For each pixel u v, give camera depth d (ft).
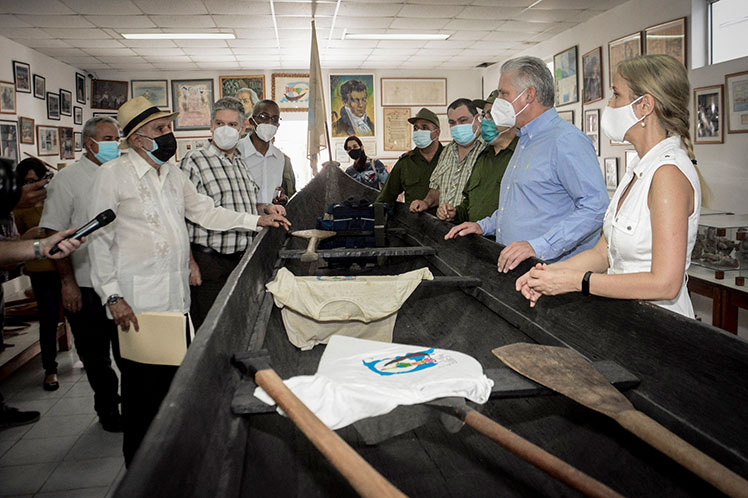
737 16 17.60
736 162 16.96
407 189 14.11
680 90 4.88
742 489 3.00
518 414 5.25
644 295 4.46
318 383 4.03
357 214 12.47
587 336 5.29
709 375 3.92
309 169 36.88
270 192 14.02
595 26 24.44
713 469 3.14
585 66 25.36
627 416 3.68
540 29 26.50
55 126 28.76
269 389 3.95
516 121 7.63
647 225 4.90
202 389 3.60
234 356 4.69
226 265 10.61
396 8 22.21
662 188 4.59
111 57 29.50
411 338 8.24
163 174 8.07
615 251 5.23
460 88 37.52
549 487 4.21
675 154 4.75
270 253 8.96
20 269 14.39
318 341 7.59
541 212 7.41
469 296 7.99
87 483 8.48
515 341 6.33
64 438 9.95
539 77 7.36
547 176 7.24
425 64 35.17
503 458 4.69
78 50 27.37
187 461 2.97
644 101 4.97
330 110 36.42
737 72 16.71
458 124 11.53
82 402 11.52
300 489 4.34
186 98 34.78
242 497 3.58
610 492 2.95
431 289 9.39
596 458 4.35
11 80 24.43
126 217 7.56
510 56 32.81
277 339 6.93
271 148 14.14
